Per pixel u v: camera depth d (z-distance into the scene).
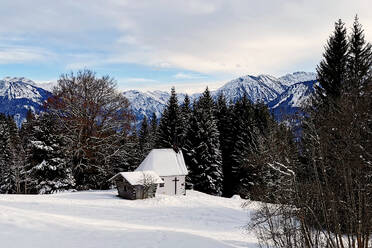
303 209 11.69
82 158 41.59
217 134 51.28
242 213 28.77
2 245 9.85
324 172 10.98
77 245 11.01
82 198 32.50
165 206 30.64
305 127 12.60
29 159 42.25
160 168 42.59
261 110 55.28
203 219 24.95
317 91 22.91
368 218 10.16
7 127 74.81
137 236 13.26
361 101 10.48
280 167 13.42
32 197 30.52
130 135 47.00
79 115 40.69
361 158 10.05
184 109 64.19
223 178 55.25
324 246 11.74
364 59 21.48
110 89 43.00
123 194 35.09
